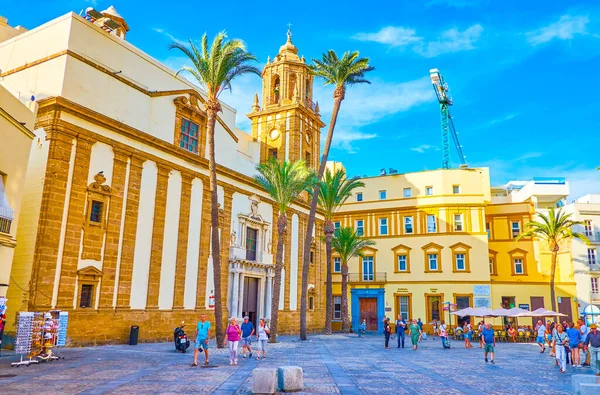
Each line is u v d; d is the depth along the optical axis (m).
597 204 49.53
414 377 14.86
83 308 22.34
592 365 18.09
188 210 29.45
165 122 28.61
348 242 43.59
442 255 48.69
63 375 13.40
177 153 28.83
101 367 15.25
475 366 18.86
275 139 44.19
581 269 47.03
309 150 46.00
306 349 24.59
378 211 52.75
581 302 46.31
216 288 23.86
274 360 18.72
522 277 48.97
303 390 11.80
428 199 50.75
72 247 22.16
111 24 29.44
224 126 33.91
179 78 31.02
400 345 30.72
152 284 26.20
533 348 30.69
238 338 17.05
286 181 30.81
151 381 12.61
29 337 15.78
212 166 24.70
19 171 18.95
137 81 27.73
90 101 24.06
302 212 42.56
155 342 25.80
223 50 24.55
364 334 43.12
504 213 51.44
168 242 27.70
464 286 47.34
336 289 52.28
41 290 20.64
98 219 23.83
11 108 18.75
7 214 17.67
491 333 20.59
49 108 22.38
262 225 36.66
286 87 45.22
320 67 34.41
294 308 39.59
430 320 47.69
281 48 47.62
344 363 18.39
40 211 21.31
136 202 25.88
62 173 22.12
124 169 25.42
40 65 24.03
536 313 35.78
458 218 49.69
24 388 11.13
